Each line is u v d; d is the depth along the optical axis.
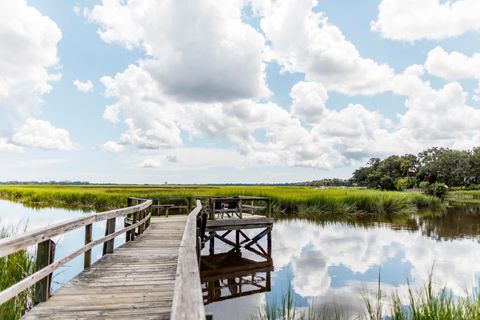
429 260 12.57
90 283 5.46
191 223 7.04
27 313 4.13
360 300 8.21
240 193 36.06
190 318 1.96
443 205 40.25
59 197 40.12
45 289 4.57
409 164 98.56
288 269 11.60
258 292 9.27
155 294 4.95
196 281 2.72
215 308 8.05
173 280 5.69
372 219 25.66
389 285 9.55
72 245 15.66
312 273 11.01
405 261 12.46
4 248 3.07
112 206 32.47
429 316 5.44
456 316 5.43
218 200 13.95
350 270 11.29
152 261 7.05
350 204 29.69
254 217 14.50
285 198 29.73
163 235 10.63
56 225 4.49
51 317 4.02
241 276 10.98
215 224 13.48
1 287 5.80
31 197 40.03
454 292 8.76
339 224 22.69
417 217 27.09
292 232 19.39
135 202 15.27
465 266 11.66
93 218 6.21
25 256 7.23
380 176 86.00
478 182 93.44
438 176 89.44
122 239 16.67
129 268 6.46
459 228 20.84
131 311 4.25
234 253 14.29
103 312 4.21
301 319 6.62
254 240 14.33
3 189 64.69
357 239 17.11
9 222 20.42
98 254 13.68
